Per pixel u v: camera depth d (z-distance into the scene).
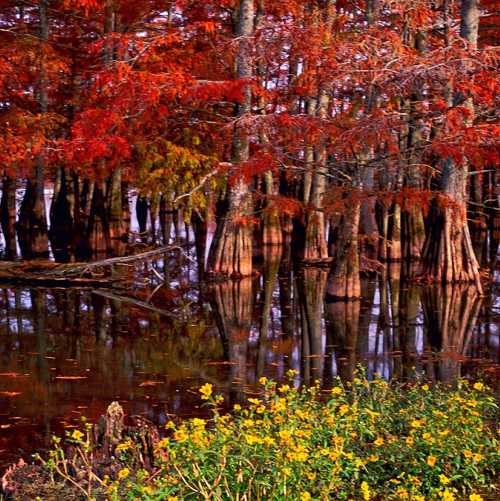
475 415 5.97
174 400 8.02
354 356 10.23
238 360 9.95
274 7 19.52
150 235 30.03
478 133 12.27
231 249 17.38
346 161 12.95
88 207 27.28
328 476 5.01
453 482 5.61
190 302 14.73
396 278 17.61
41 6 21.50
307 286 16.67
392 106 13.03
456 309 13.83
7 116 20.06
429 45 20.08
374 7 14.55
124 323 12.59
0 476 5.89
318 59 13.33
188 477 4.81
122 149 17.45
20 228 24.02
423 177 20.19
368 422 6.07
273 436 5.24
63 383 8.70
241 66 16.84
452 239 16.30
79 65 23.39
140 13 22.11
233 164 14.48
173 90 15.89
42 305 14.27
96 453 5.95
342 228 15.02
